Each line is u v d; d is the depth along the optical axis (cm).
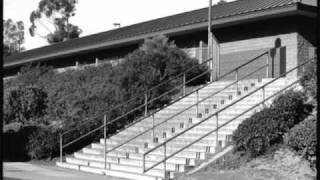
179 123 2022
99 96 2475
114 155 1969
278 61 2356
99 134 2261
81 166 1941
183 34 2880
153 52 2542
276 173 1405
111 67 2862
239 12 2462
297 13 2236
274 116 1526
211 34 2564
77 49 3756
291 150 1469
